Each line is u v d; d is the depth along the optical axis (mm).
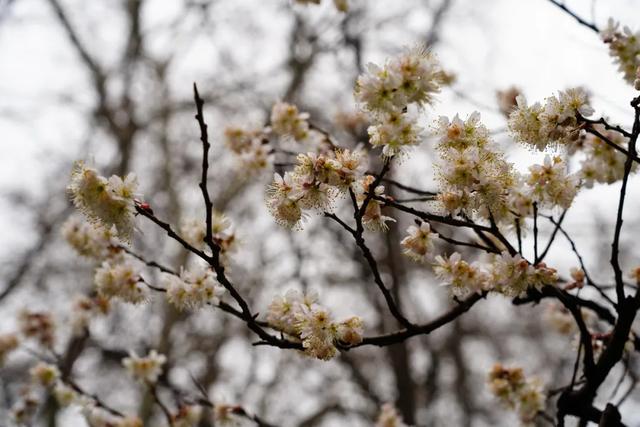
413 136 2496
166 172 11039
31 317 6109
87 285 10078
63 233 3910
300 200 2703
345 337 2863
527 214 3229
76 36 11680
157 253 10625
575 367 3355
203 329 12094
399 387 9875
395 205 2703
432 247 3051
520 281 2973
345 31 9969
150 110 11695
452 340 14461
